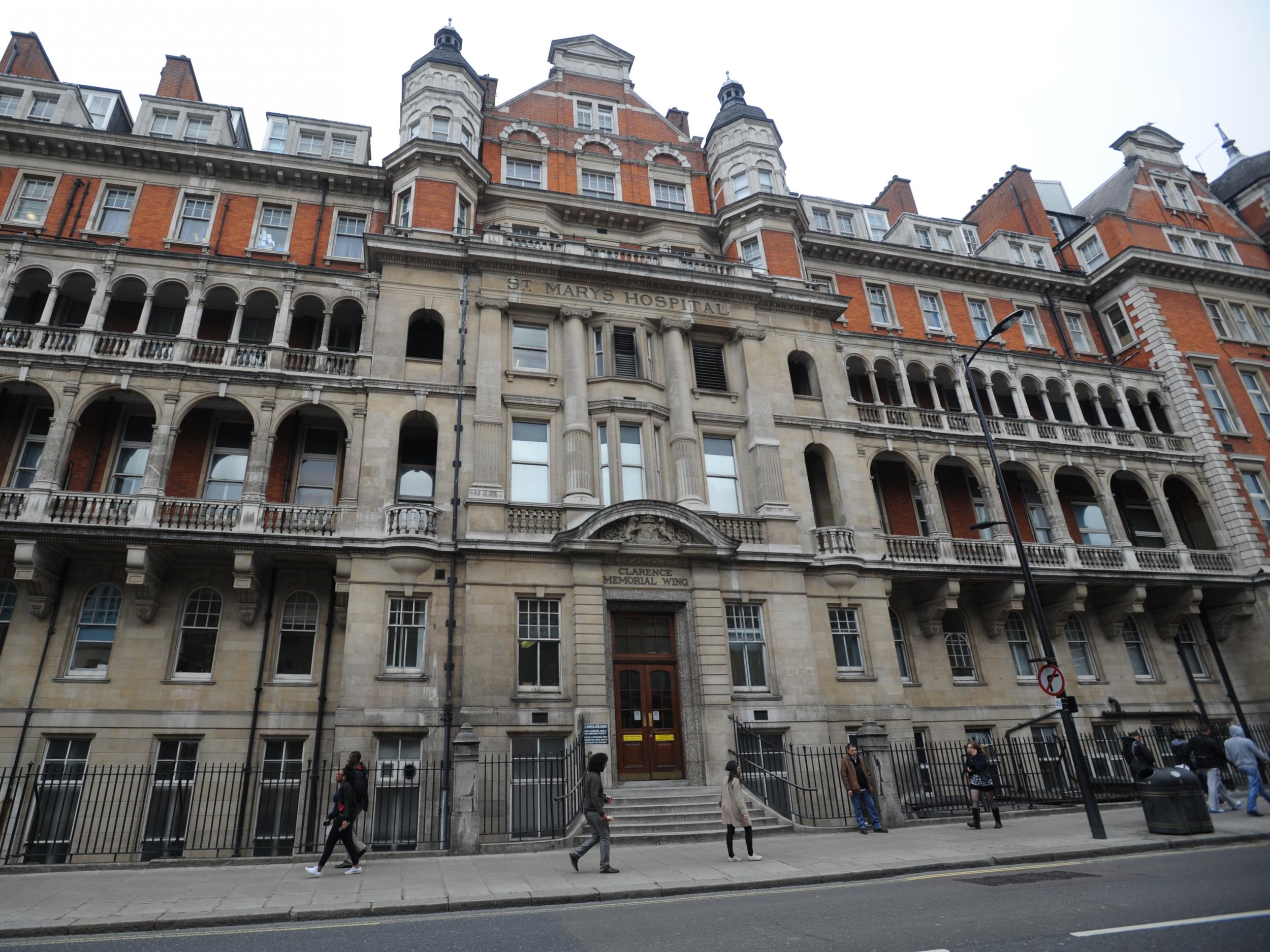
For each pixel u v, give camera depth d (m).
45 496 19.08
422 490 23.06
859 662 23.39
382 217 27.59
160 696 19.34
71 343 21.20
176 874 13.30
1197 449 31.58
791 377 28.11
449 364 22.86
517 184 30.02
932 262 33.72
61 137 24.94
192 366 21.20
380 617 19.45
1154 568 28.19
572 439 22.64
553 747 19.30
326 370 22.42
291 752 19.83
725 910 9.75
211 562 20.64
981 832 16.62
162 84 29.12
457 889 11.43
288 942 8.53
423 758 18.41
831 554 23.78
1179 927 7.75
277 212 26.95
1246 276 35.78
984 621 27.00
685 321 25.55
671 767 20.39
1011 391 30.55
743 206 29.97
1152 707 27.42
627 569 21.38
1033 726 25.83
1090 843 14.02
